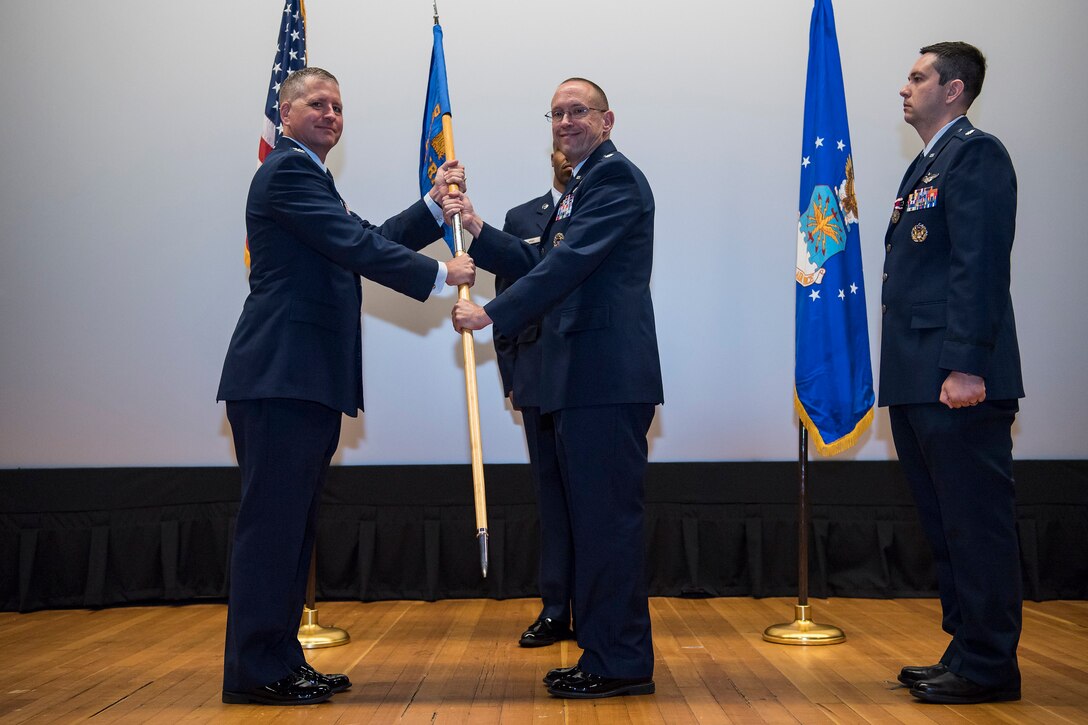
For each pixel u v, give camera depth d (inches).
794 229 174.6
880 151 174.7
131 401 171.9
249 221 102.5
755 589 165.3
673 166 175.5
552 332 101.7
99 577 162.1
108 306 173.0
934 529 104.7
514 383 138.7
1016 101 174.9
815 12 138.4
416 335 174.6
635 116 175.6
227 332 173.6
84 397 171.6
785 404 173.3
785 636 127.4
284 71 144.1
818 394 131.8
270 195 99.8
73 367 172.1
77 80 174.7
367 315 174.7
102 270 173.3
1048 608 156.7
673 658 118.0
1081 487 167.2
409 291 101.0
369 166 175.6
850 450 171.2
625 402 96.8
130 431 171.8
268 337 98.4
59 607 161.8
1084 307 173.5
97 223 173.6
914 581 165.9
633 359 97.9
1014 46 174.9
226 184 174.7
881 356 105.4
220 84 175.6
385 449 173.3
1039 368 173.0
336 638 128.6
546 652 123.2
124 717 91.2
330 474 169.0
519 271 118.1
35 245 173.0
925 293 100.7
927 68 106.0
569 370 98.7
